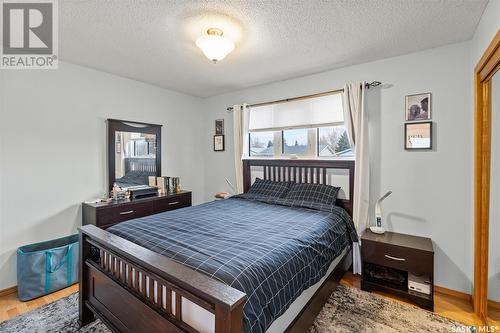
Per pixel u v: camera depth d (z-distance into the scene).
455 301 2.25
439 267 2.41
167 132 3.89
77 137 2.89
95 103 3.04
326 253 2.01
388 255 2.31
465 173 2.28
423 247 2.21
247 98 3.86
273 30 2.09
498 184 1.74
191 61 2.78
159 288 1.33
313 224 2.20
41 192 2.62
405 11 1.82
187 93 4.15
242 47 2.42
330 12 1.84
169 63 2.84
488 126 1.89
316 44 2.35
